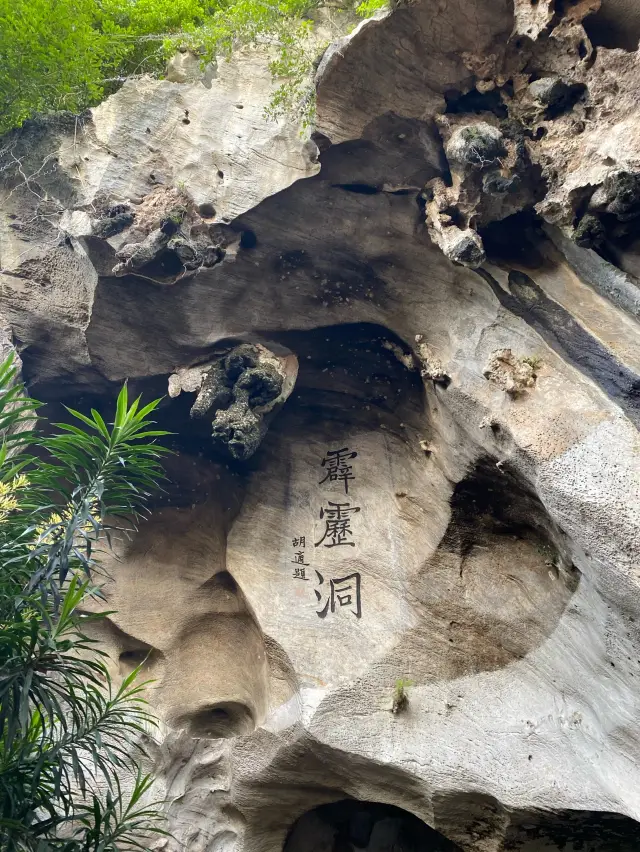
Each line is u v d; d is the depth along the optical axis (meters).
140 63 8.97
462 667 6.91
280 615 8.07
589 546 5.17
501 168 5.98
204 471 9.26
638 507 4.91
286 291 7.59
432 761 6.47
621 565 4.97
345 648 7.51
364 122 6.27
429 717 6.75
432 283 6.93
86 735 4.98
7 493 5.05
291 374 7.95
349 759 6.90
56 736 6.66
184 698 8.81
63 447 5.07
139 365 8.34
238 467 9.13
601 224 5.64
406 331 7.23
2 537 4.84
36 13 8.17
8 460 5.25
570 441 5.47
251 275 7.53
